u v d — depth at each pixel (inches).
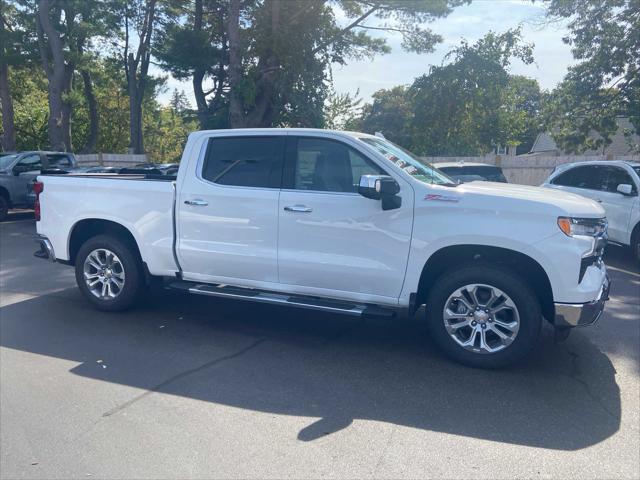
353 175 204.8
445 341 193.8
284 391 173.6
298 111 909.2
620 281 336.5
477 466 133.7
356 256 200.8
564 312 180.4
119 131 1652.3
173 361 197.3
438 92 909.8
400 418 156.9
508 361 186.7
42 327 233.1
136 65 1227.2
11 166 580.4
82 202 247.9
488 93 892.0
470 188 199.5
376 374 187.0
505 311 188.5
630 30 675.4
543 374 188.2
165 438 146.3
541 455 138.6
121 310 251.1
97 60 1261.1
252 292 220.5
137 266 245.3
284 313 256.4
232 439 145.6
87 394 171.5
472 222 185.9
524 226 181.2
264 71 880.3
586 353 208.7
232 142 223.1
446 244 189.2
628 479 129.2
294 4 878.4
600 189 408.8
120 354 203.6
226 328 233.8
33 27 1028.5
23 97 1499.8
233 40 858.8
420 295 201.6
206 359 199.3
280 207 209.5
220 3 1010.7
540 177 765.3
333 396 170.4
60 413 159.8
